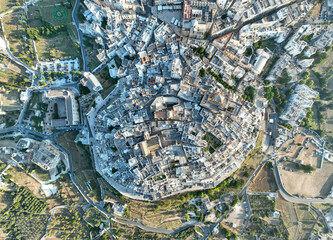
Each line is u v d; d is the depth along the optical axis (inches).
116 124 3693.4
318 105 3949.3
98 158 3954.2
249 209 3983.8
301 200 3966.5
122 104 3700.8
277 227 3949.3
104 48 3954.2
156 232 3951.8
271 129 3951.8
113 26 3659.0
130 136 3570.4
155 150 3469.5
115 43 3789.4
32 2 3981.3
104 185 3998.5
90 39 4042.8
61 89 4028.1
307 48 3609.7
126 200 3890.3
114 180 3892.7
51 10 3991.1
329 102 3964.1
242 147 3772.1
